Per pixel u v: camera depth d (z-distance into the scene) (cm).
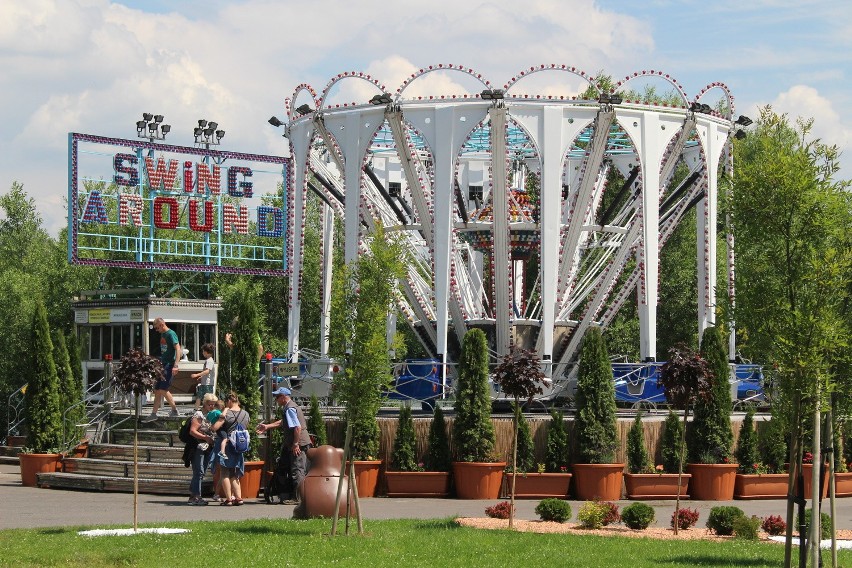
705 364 2156
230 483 2350
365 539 1781
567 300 3609
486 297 3619
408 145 3316
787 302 1457
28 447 2864
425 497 2630
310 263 6062
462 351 2675
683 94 3381
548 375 3178
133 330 3538
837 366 1519
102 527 1941
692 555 1691
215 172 4272
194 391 3544
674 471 2711
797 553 1734
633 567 1568
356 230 3353
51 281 5572
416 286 3509
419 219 3434
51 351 2923
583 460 2653
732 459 2717
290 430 2347
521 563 1589
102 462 2736
